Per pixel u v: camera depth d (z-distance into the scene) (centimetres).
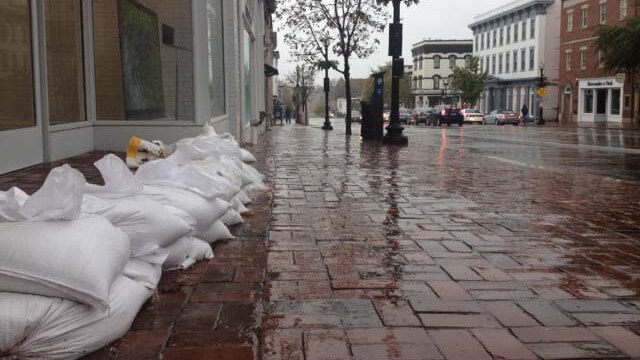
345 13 2636
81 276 261
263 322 315
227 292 356
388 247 475
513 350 284
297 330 305
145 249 337
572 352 282
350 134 2383
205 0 990
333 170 1000
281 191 755
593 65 4675
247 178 636
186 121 998
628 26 3384
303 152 1400
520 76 6016
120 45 984
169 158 475
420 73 9394
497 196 744
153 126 990
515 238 512
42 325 255
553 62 5653
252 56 2112
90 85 968
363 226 551
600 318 326
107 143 989
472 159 1273
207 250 427
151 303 336
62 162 810
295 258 439
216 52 1173
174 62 992
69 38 898
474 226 559
